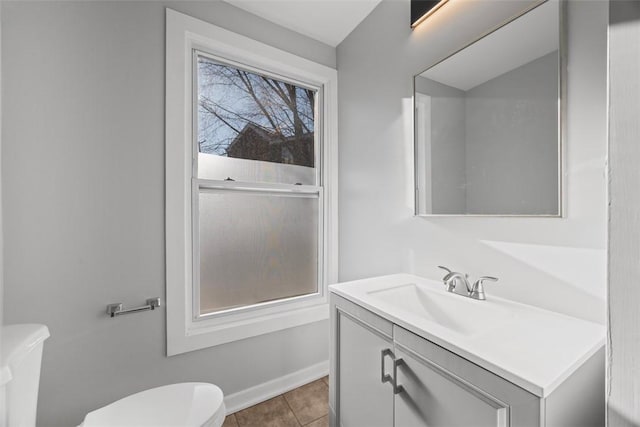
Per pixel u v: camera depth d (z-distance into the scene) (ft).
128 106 4.63
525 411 2.01
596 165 2.92
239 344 5.66
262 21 6.08
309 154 6.89
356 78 6.44
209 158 5.59
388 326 3.31
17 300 3.88
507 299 3.67
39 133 4.01
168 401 3.54
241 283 5.88
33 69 3.99
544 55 3.27
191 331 5.21
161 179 4.89
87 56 4.33
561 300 3.19
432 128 4.65
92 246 4.35
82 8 4.32
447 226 4.44
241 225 5.90
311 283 6.82
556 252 3.23
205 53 5.56
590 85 2.95
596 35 2.92
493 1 3.84
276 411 5.55
